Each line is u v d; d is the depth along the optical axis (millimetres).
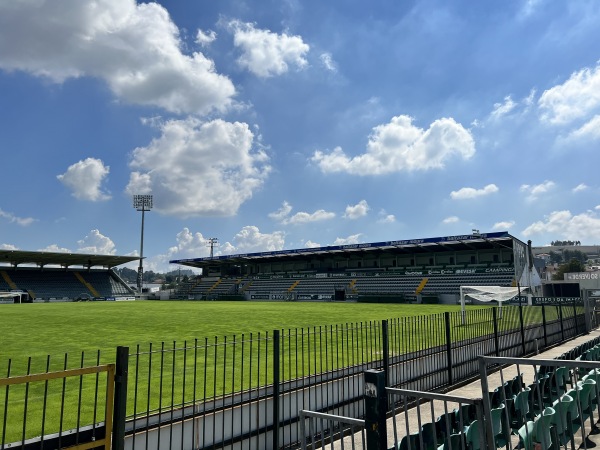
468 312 13414
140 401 7059
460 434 4398
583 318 19531
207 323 22984
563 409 5051
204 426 5277
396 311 33469
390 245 57406
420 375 8992
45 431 5812
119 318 26500
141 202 77562
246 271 83062
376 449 3445
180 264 84000
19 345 14617
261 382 8422
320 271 71312
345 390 7469
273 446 6086
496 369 11430
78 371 4176
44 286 68562
